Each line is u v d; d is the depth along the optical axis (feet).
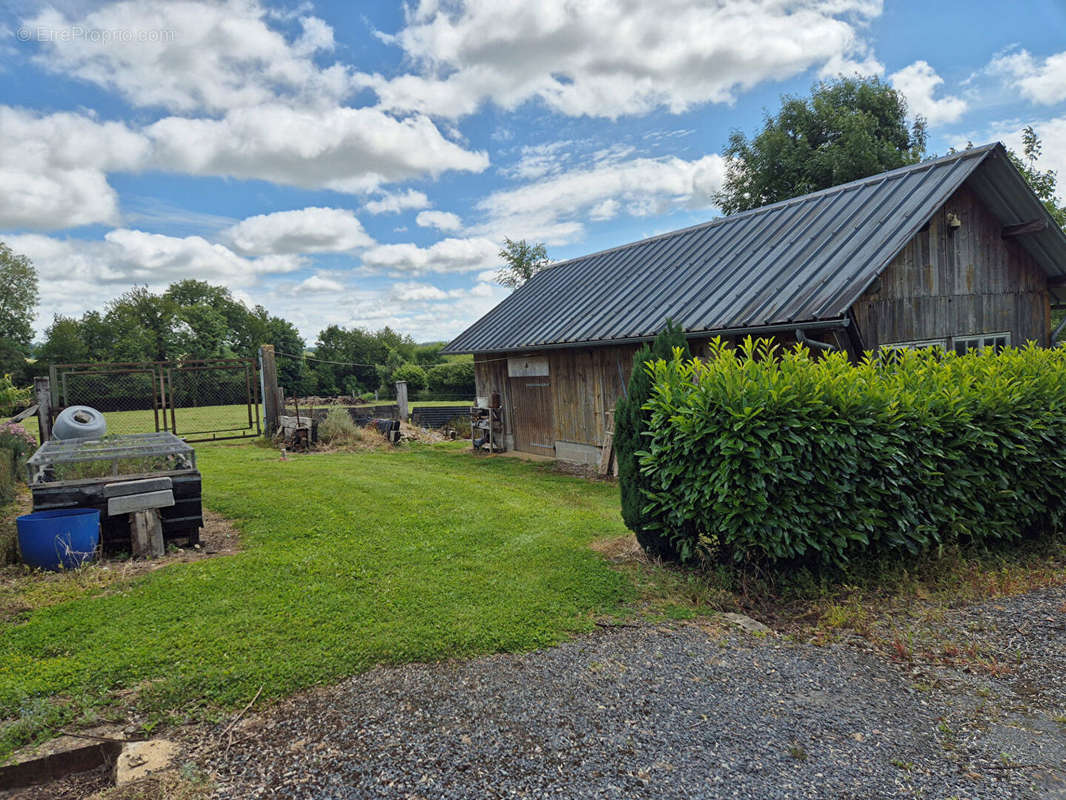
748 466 16.05
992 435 18.44
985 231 32.07
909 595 16.01
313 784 8.37
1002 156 28.45
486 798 8.03
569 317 41.83
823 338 26.25
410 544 20.84
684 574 17.60
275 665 11.87
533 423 46.42
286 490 29.84
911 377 19.54
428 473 37.32
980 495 18.44
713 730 9.72
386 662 12.15
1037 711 10.36
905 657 12.51
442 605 15.16
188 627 13.79
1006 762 8.88
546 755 9.02
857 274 26.17
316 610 14.78
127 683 11.34
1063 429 19.70
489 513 25.80
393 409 68.64
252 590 16.25
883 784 8.35
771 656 12.66
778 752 9.11
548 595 15.97
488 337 48.70
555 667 12.00
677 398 17.43
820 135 78.33
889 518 17.08
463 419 66.54
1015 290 33.53
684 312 32.37
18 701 10.60
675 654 12.69
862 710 10.42
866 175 70.44
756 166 80.07
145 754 9.14
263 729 9.82
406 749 9.17
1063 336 37.47
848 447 16.24
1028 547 19.85
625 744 9.30
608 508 28.32
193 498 20.65
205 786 8.32
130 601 15.40
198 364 50.98
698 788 8.23
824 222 32.48
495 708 10.39
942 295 29.96
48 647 12.80
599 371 39.34
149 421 66.85
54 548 17.80
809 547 16.62
